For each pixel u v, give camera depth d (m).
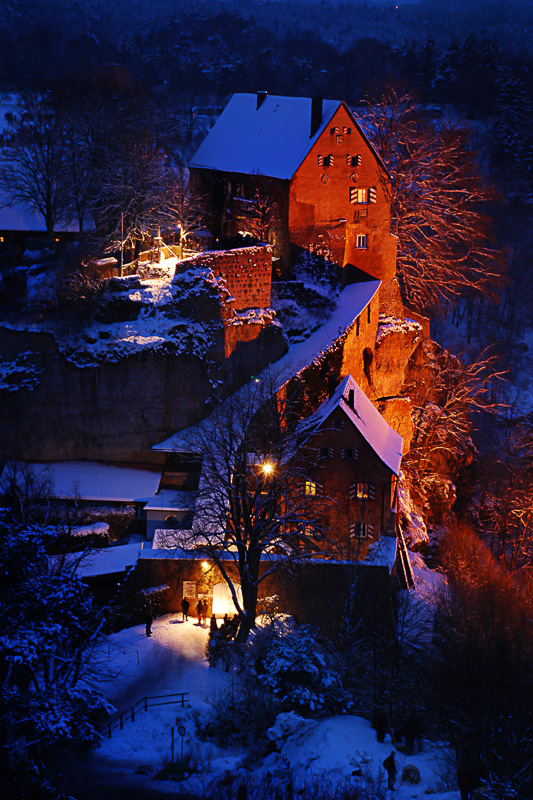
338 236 73.38
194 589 52.97
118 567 53.41
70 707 36.06
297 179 71.75
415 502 73.75
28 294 67.25
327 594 52.41
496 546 77.75
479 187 114.81
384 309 76.31
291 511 54.88
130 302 63.88
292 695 44.28
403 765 38.62
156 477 62.06
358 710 44.88
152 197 74.81
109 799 37.28
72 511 58.38
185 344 63.66
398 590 55.84
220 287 64.81
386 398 72.38
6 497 52.47
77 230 76.94
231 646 48.81
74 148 79.75
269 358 66.81
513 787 35.50
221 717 43.78
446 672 45.41
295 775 38.22
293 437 55.03
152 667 47.31
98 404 62.94
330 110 71.94
